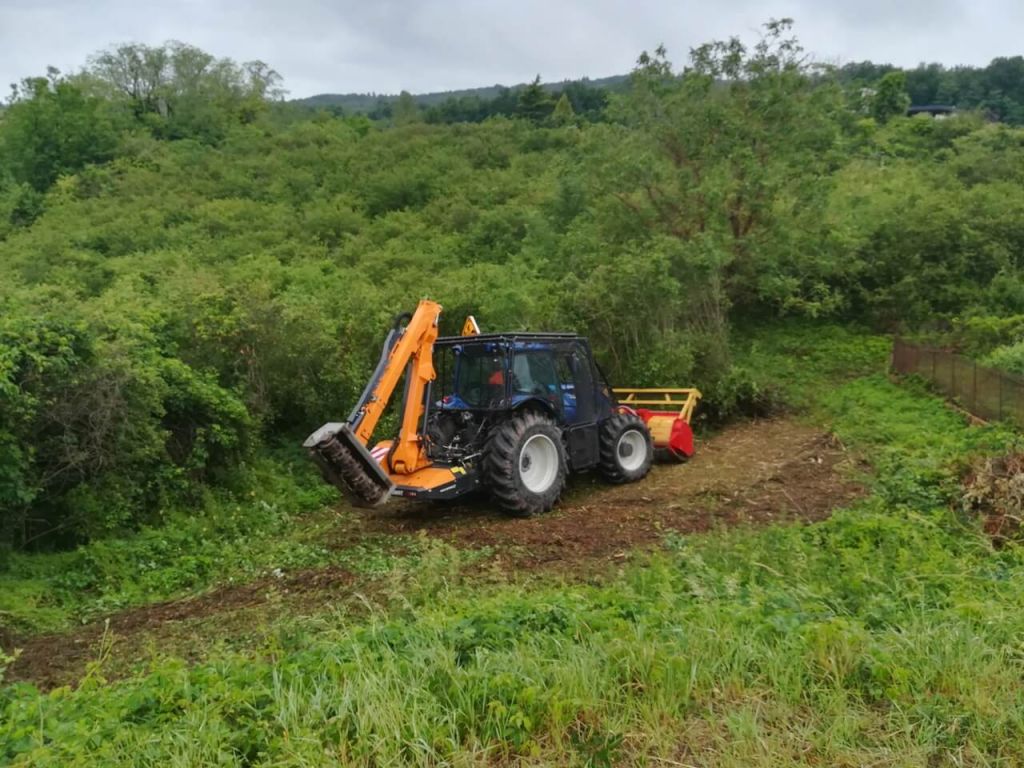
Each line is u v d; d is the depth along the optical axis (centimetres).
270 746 383
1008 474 855
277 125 5581
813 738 396
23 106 4334
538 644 478
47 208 3656
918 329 2102
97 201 3628
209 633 640
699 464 1222
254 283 1280
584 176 1995
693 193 1861
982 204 2272
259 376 1166
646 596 584
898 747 388
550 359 1045
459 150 4384
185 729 394
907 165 3231
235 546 885
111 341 1004
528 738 397
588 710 415
